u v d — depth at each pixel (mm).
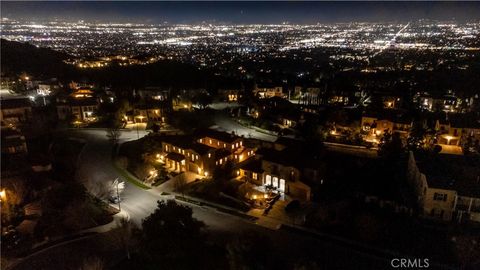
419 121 86000
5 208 46625
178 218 40062
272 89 129250
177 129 88812
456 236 44312
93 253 42656
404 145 76438
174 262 40406
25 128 81938
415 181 56250
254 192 57281
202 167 64188
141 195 57656
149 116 95562
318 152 69938
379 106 103062
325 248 43656
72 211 48719
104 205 53562
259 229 48000
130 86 123188
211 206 54219
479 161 57125
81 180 61125
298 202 53625
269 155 61594
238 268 36281
